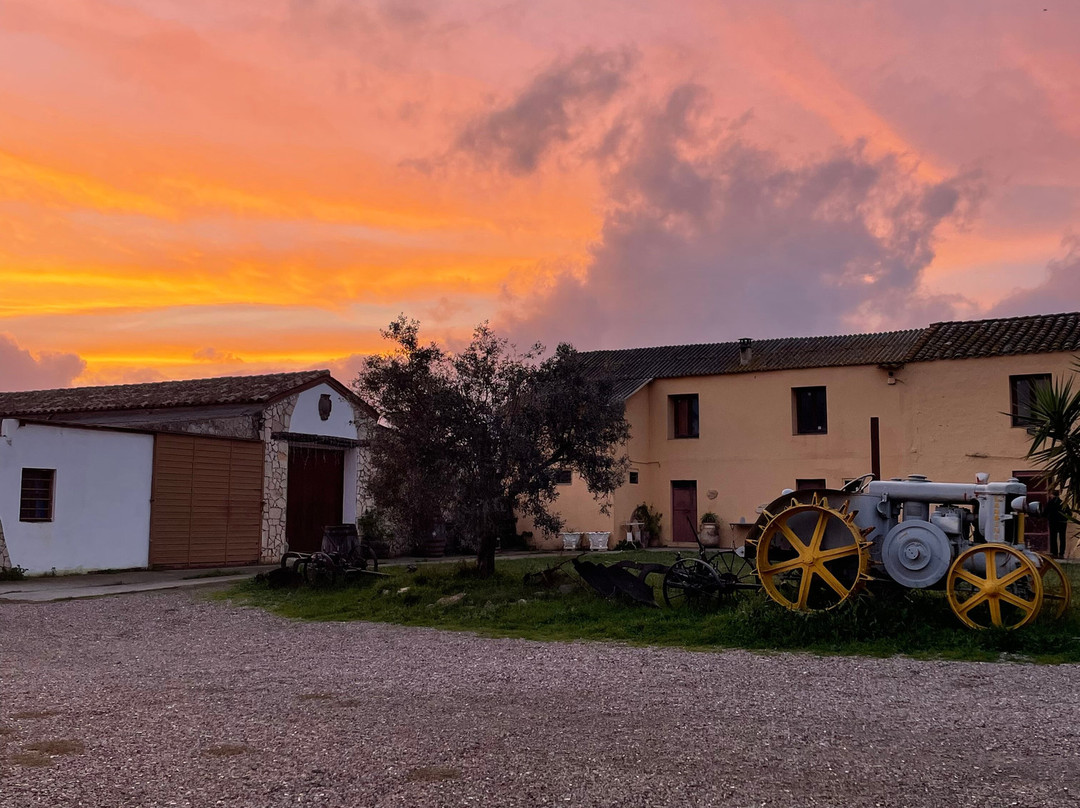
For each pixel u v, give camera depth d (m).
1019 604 8.74
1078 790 4.42
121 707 6.23
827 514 9.68
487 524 13.10
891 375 23.69
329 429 22.16
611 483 13.62
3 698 6.53
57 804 4.18
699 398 26.56
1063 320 23.02
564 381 13.36
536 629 10.23
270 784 4.50
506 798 4.30
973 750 5.13
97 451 16.81
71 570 16.27
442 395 12.88
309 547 21.44
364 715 6.01
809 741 5.33
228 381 22.75
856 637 8.92
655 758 4.96
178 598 13.26
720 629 9.45
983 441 22.33
